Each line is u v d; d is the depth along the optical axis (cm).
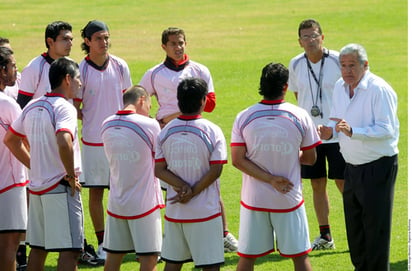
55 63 1978
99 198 2436
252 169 1878
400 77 5519
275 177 1856
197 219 1875
